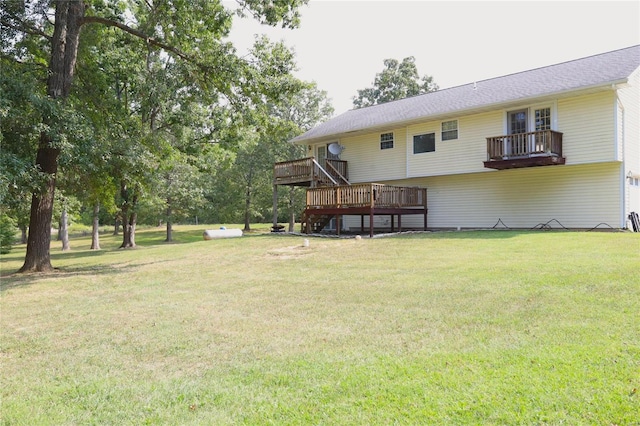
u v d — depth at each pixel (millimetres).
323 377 3523
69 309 6691
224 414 2988
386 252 11453
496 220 17141
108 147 11656
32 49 12766
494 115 16469
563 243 10695
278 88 13648
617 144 13680
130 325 5516
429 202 19234
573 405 2803
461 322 4871
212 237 22125
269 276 9031
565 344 3916
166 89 15562
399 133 19969
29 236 11961
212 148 21891
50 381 3754
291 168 20531
